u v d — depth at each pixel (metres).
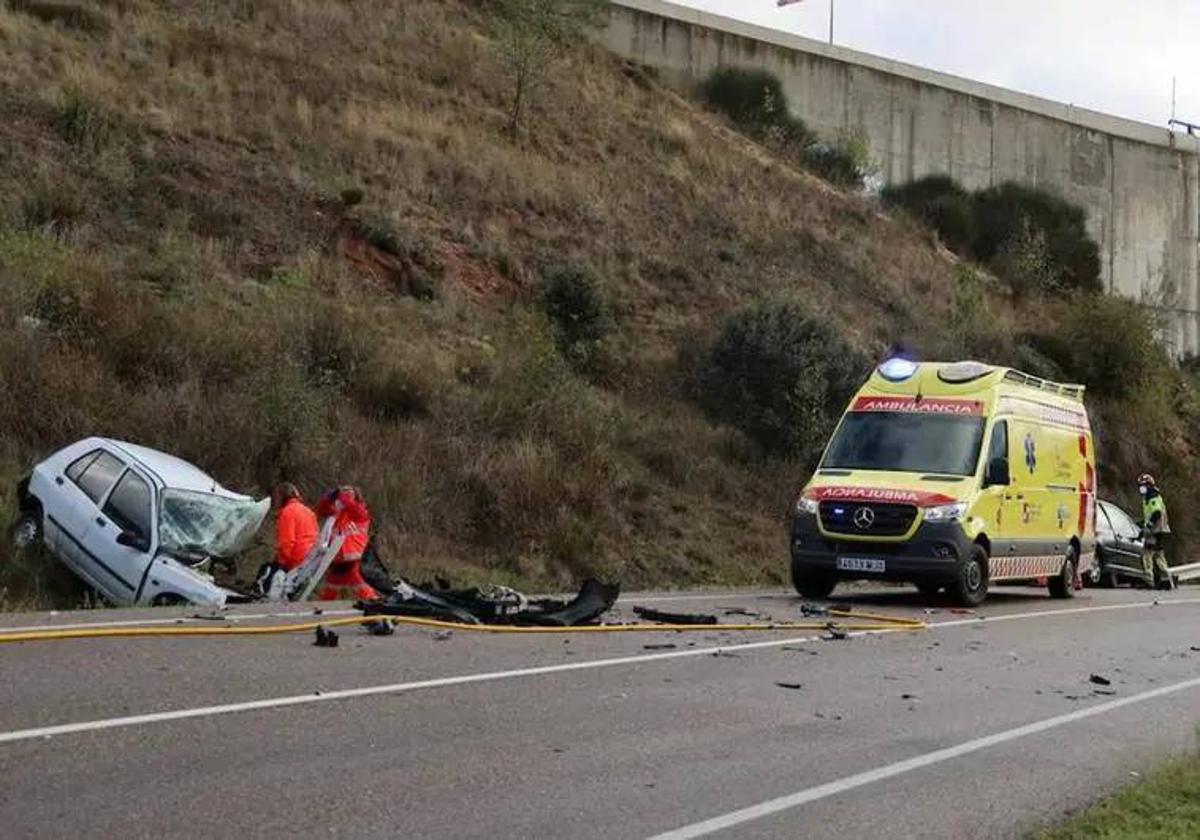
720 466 24.17
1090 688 10.75
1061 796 7.14
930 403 17.81
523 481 20.12
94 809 5.83
